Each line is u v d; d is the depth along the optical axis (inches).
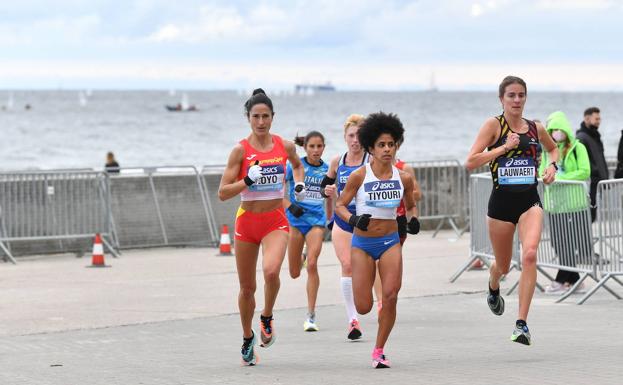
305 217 814.5
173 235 1481.3
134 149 4852.4
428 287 1029.2
